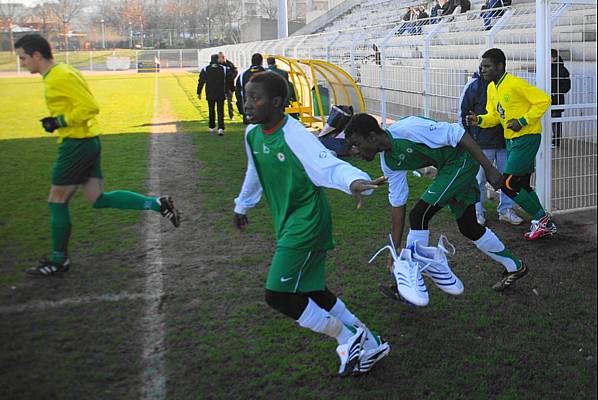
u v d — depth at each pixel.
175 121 13.90
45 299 4.27
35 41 4.32
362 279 4.64
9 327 3.85
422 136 3.92
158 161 9.10
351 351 3.30
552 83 7.02
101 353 3.56
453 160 4.03
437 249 3.73
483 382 3.31
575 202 6.46
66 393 3.17
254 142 3.20
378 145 3.88
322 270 3.28
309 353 3.58
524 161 5.35
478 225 4.29
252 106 3.02
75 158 4.48
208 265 4.95
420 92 9.12
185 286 4.52
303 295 3.26
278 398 3.16
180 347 3.64
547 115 6.02
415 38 12.50
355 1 30.09
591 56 9.16
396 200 4.08
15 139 10.64
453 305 4.23
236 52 26.59
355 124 3.85
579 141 7.16
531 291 4.45
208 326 3.90
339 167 2.95
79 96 4.33
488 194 7.09
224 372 3.38
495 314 4.10
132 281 4.61
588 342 3.72
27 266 4.86
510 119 5.35
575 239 5.53
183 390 3.22
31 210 6.42
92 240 5.51
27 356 3.51
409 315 4.08
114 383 3.28
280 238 3.24
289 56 18.06
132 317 4.02
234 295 4.36
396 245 4.16
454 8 15.32
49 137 10.85
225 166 8.73
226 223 6.05
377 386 3.28
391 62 14.01
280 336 3.78
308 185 3.11
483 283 4.61
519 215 6.29
